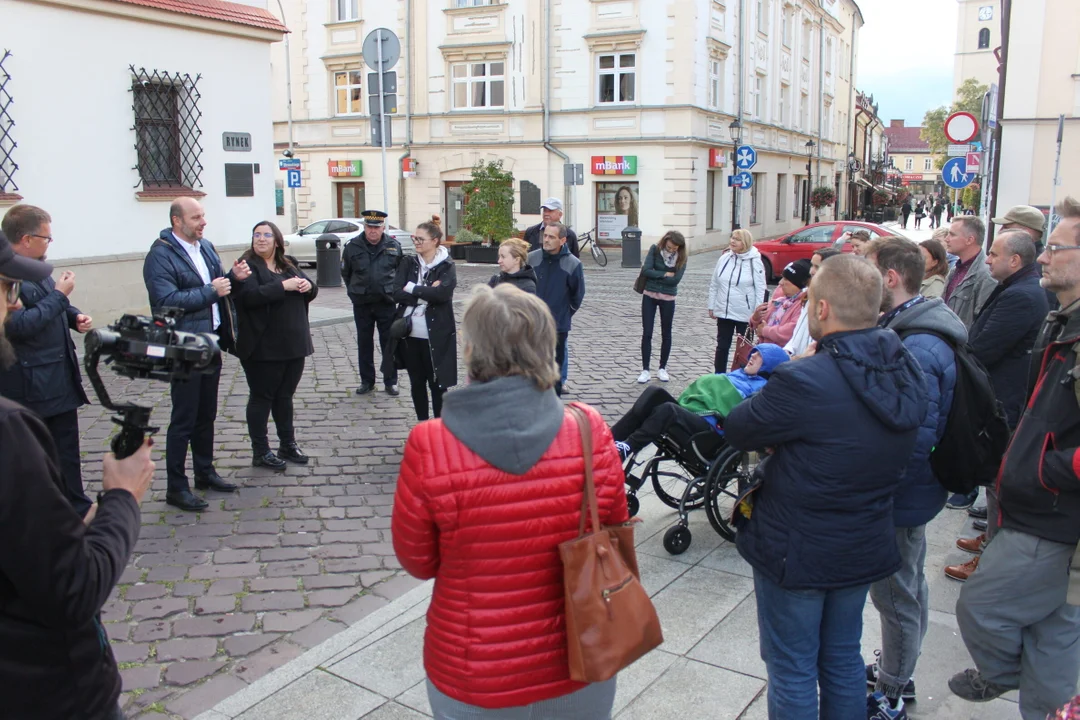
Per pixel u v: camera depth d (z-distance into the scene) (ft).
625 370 32.50
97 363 6.06
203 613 13.51
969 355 10.10
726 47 92.17
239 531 16.76
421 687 11.43
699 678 11.71
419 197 96.78
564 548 6.81
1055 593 9.09
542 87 89.35
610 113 87.45
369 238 27.32
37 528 5.15
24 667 5.50
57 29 32.35
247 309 19.13
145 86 35.99
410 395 28.07
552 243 27.27
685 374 31.94
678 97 84.69
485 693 6.82
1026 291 14.96
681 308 49.24
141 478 6.36
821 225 62.80
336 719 10.71
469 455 6.70
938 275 15.34
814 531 8.48
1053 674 9.36
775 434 8.48
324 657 12.12
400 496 6.88
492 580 6.79
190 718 10.78
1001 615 9.35
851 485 8.36
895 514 9.91
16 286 6.86
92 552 5.55
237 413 25.07
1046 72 58.39
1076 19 57.00
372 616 13.35
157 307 16.99
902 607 10.37
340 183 101.19
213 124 38.81
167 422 23.54
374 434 23.53
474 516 6.68
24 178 31.73
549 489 6.81
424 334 22.48
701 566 15.44
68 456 15.58
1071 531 8.85
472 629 6.81
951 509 18.25
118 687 6.28
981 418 9.87
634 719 10.80
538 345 6.84
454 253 83.20
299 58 99.55
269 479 19.72
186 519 17.28
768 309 21.07
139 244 36.19
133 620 13.23
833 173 153.48
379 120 35.88
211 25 37.81
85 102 33.58
